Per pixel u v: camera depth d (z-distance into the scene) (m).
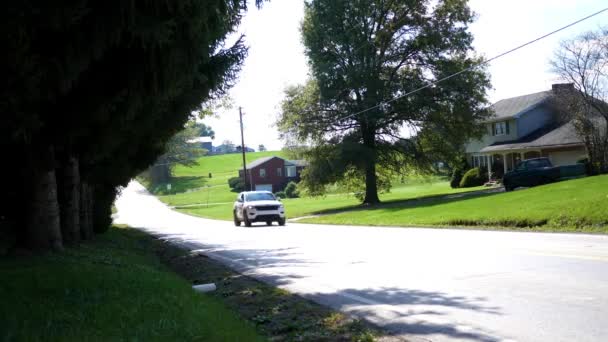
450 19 42.03
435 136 43.97
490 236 17.30
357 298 8.75
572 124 41.09
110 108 8.00
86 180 15.50
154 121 11.36
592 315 6.86
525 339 6.08
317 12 42.94
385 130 44.34
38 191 10.49
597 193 22.66
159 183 122.38
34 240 10.47
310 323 7.12
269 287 9.83
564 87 40.09
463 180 55.06
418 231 21.39
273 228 29.52
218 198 90.56
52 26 5.96
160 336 5.44
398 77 42.69
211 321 6.27
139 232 29.78
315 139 44.69
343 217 35.16
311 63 43.94
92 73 7.37
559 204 21.44
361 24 42.66
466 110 41.66
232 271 12.44
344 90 42.69
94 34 6.27
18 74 6.24
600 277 9.20
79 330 5.47
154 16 6.36
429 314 7.41
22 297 6.61
